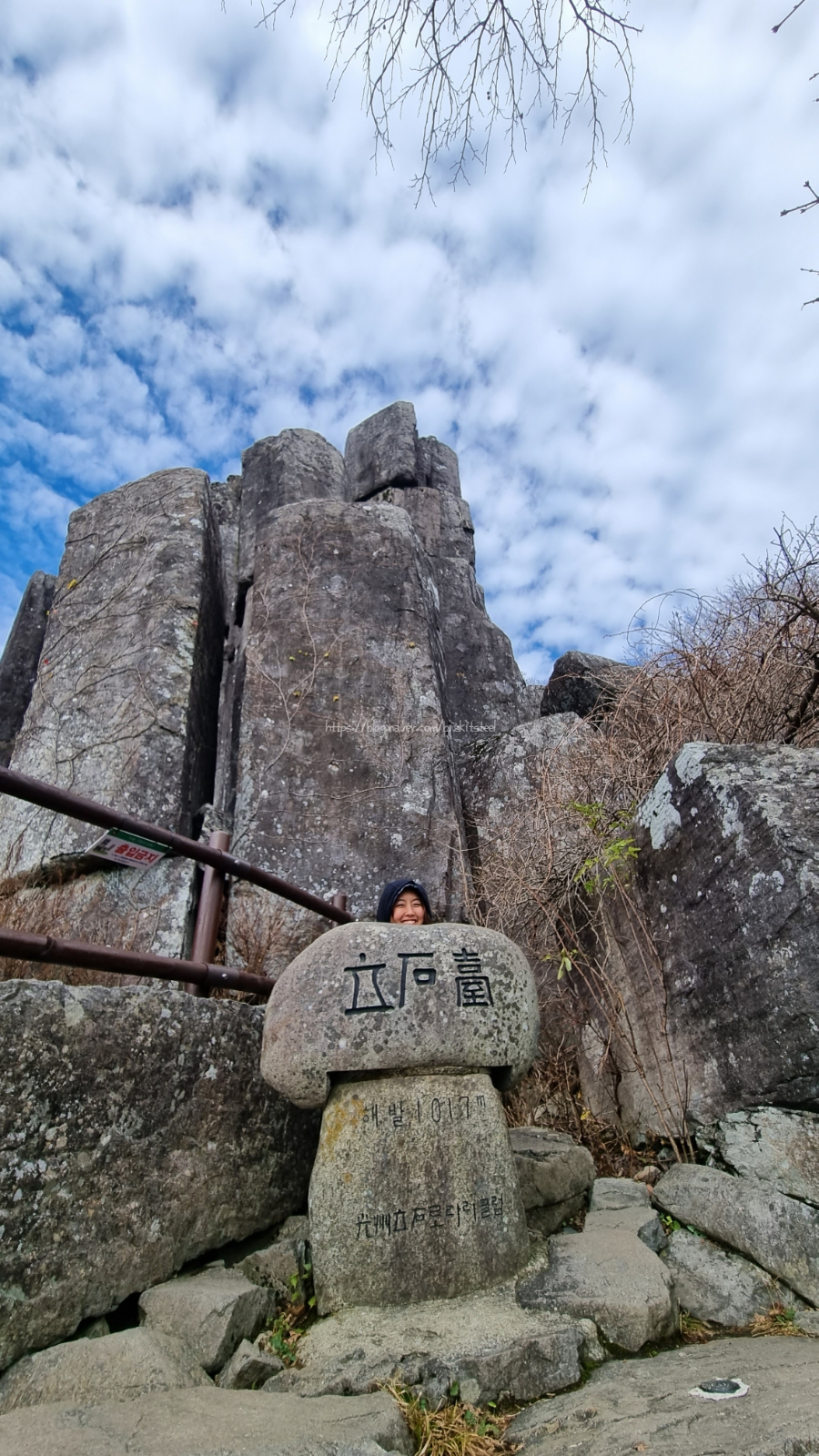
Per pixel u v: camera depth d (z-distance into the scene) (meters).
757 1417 1.71
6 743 7.98
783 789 3.11
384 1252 2.48
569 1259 2.60
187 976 3.09
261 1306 2.47
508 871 5.12
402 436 10.50
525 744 6.71
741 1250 2.65
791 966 2.76
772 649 3.98
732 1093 2.98
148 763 5.33
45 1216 2.28
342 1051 2.64
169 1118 2.70
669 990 3.45
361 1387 2.09
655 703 4.75
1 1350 2.10
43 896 4.62
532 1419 1.97
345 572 6.65
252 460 8.88
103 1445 1.70
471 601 9.55
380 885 5.32
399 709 6.07
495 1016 2.78
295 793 5.57
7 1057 2.31
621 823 4.26
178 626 5.93
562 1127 4.06
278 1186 3.04
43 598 9.05
